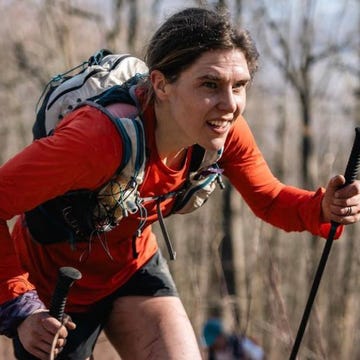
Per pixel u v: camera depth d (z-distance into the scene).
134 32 19.09
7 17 21.00
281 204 5.46
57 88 4.98
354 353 10.70
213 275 14.31
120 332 5.40
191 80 4.54
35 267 5.38
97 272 5.33
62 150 4.45
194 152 4.95
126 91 4.74
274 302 8.08
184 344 5.14
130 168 4.58
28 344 4.71
